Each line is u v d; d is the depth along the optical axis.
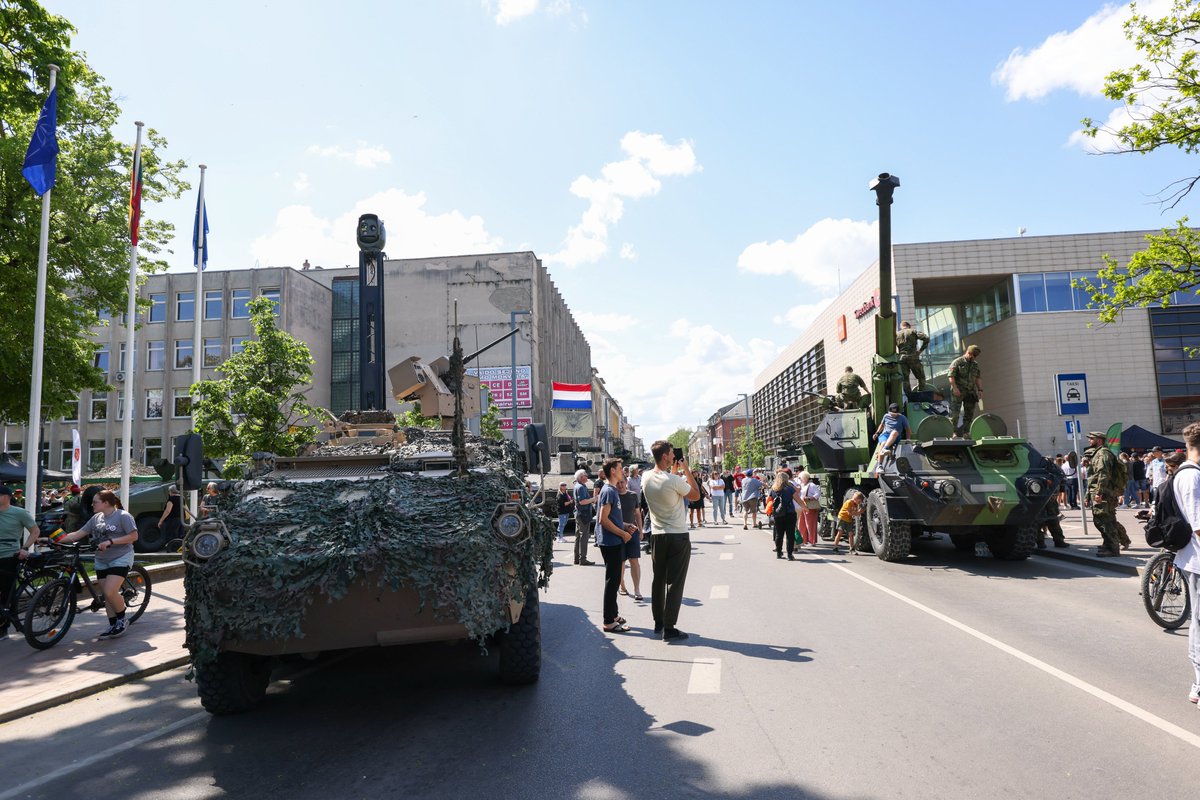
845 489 16.23
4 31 15.69
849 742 4.48
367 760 4.54
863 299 42.50
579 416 40.22
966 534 13.14
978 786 3.79
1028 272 38.41
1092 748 4.24
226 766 4.57
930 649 6.66
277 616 5.02
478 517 5.48
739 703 5.34
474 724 5.11
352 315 54.97
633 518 10.27
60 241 17.83
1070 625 7.46
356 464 6.88
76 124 20.41
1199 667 4.99
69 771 4.64
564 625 8.62
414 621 5.22
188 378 47.81
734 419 127.38
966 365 14.05
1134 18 12.19
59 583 8.29
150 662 7.36
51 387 17.89
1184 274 13.01
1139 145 12.30
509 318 51.22
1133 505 23.59
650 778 4.06
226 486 5.99
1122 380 37.75
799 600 9.45
